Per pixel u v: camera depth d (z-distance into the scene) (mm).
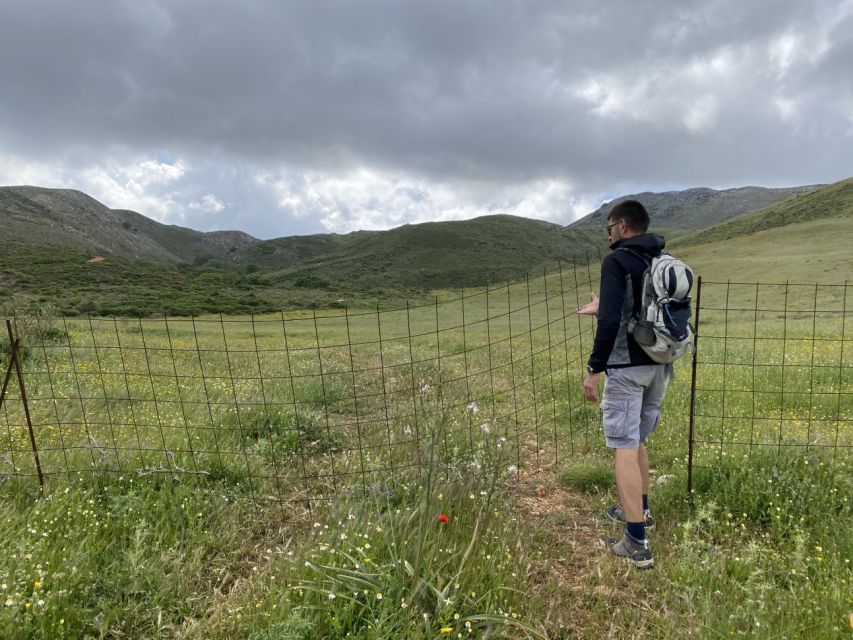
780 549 3379
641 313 3346
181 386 7969
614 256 3436
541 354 12023
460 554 2857
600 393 7512
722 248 75688
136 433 5008
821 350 11477
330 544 2959
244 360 11195
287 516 3801
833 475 4082
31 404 6449
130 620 2613
